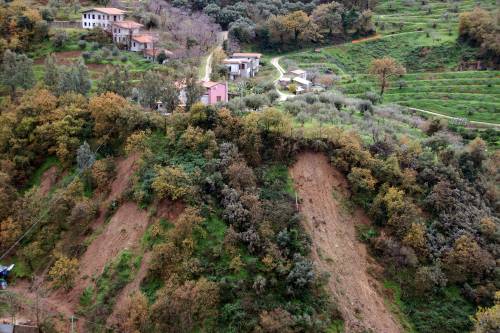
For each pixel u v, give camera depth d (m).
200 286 48.41
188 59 120.62
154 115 69.44
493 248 54.81
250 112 69.06
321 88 112.38
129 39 122.38
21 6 122.75
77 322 51.47
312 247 54.09
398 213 56.59
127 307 49.25
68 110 73.00
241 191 57.06
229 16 152.00
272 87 104.31
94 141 70.94
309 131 65.25
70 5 140.88
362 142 64.81
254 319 47.06
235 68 118.19
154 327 47.59
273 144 63.69
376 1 178.62
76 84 84.62
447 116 107.06
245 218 54.06
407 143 65.62
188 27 136.62
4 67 95.06
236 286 49.41
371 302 51.50
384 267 54.28
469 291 51.41
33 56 112.88
